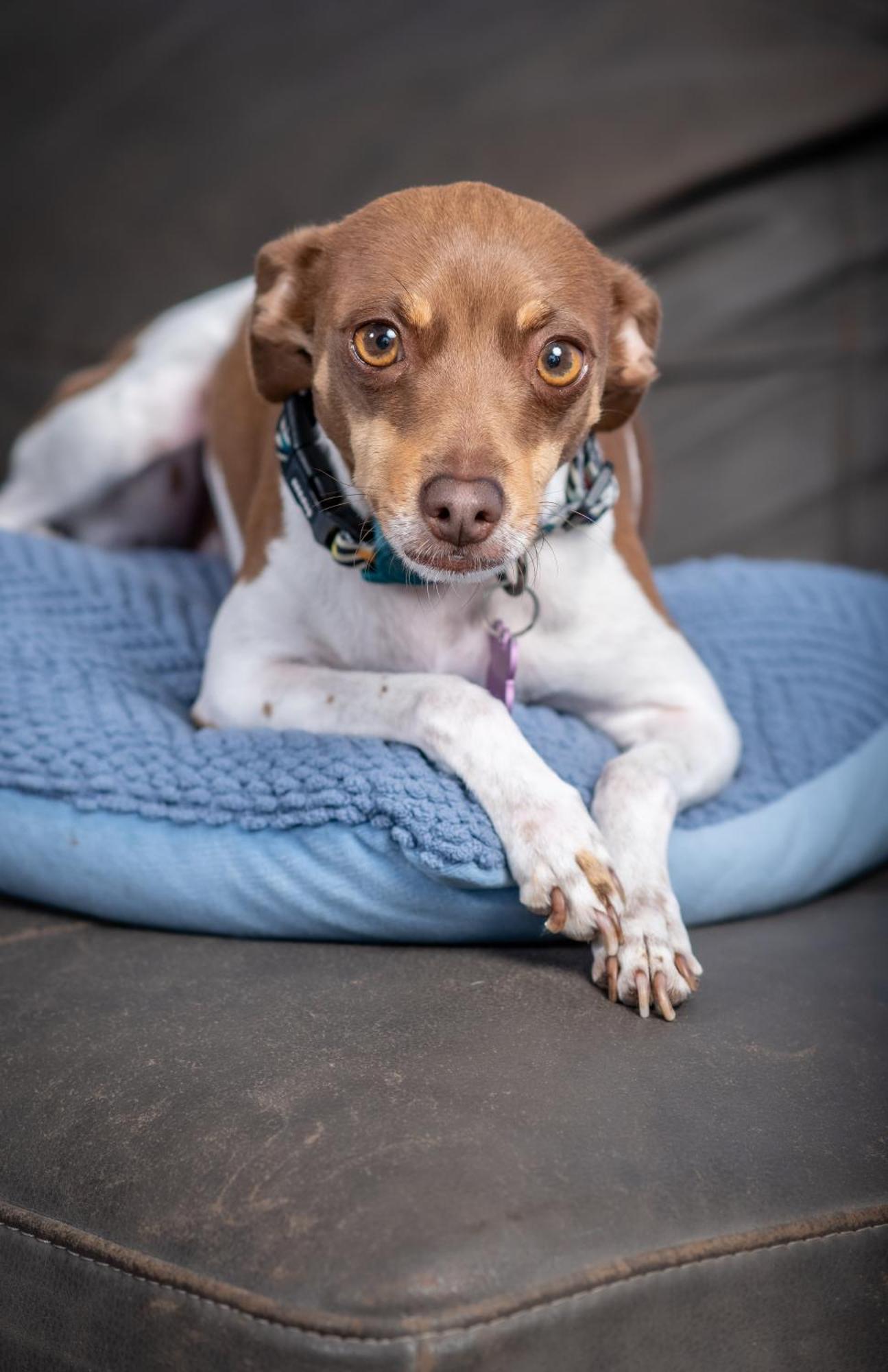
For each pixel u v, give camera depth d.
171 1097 1.63
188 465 3.29
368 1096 1.58
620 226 3.86
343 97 4.11
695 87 3.91
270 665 2.35
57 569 2.72
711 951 2.08
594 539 2.30
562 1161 1.47
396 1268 1.32
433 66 4.09
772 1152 1.53
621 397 2.21
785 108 3.84
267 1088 1.62
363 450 1.93
